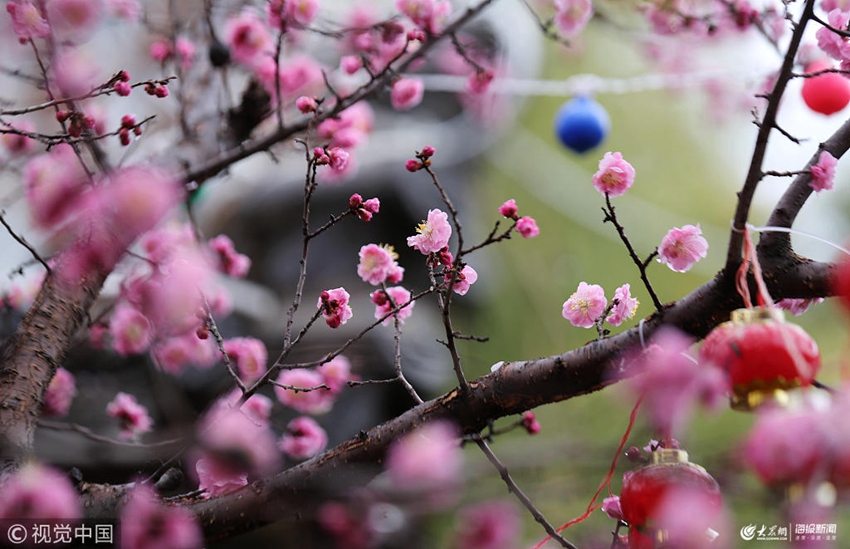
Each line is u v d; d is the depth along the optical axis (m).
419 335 2.50
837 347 2.57
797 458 1.58
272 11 1.99
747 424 2.20
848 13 1.83
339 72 2.20
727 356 1.61
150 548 1.72
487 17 2.55
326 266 2.71
